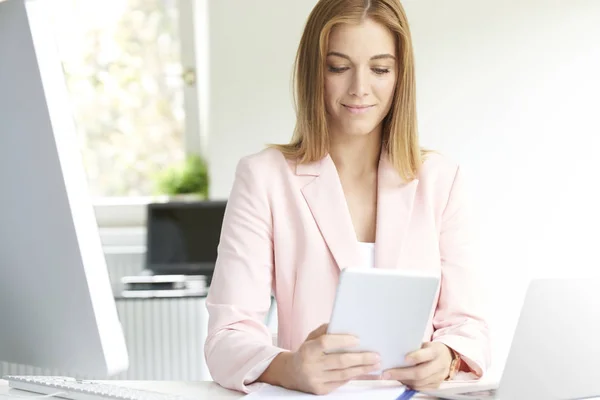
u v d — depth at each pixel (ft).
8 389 5.44
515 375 4.93
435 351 5.22
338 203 6.23
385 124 6.49
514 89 15.23
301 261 6.15
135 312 15.31
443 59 15.24
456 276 6.29
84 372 4.80
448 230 6.46
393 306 4.78
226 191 15.97
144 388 5.53
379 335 4.91
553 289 5.02
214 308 5.95
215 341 5.71
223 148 15.85
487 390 5.07
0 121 4.63
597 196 15.19
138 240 16.60
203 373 15.43
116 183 17.69
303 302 6.10
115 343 4.70
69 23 17.02
